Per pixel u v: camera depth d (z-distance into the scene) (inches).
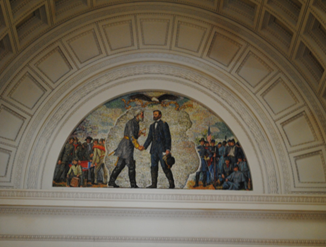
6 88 485.1
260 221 459.2
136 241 442.9
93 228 445.4
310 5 425.4
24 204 438.6
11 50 477.7
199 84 552.4
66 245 437.4
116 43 541.6
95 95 540.1
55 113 522.6
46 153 502.6
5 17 434.0
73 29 512.7
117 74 550.6
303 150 510.0
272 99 531.2
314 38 458.3
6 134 488.7
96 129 527.5
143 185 497.4
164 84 552.1
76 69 535.2
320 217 461.7
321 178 494.6
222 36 526.9
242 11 503.2
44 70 514.6
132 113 541.3
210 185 502.0
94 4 506.9
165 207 446.6
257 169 511.5
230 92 548.1
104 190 462.3
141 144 522.0
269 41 510.9
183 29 534.3
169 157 515.5
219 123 541.0
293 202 458.9
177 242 444.8
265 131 527.2
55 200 445.1
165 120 539.2
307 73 499.5
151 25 534.3
